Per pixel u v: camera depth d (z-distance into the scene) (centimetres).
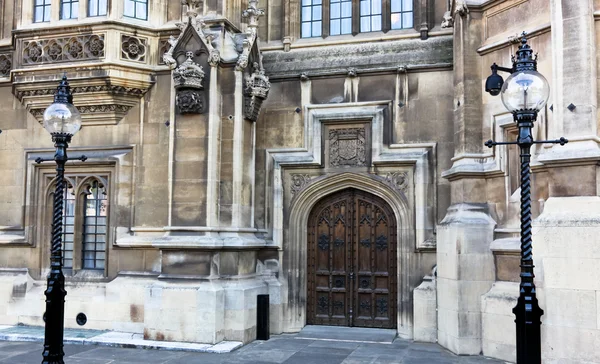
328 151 1132
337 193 1144
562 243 780
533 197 866
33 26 1149
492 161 948
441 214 1053
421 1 1118
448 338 960
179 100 1036
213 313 985
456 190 987
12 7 1224
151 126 1129
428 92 1081
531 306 569
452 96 1068
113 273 1128
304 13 1201
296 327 1120
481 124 971
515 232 900
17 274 1172
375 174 1100
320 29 1191
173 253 1031
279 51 1180
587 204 776
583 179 787
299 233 1141
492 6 963
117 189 1128
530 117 583
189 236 1020
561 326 773
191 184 1038
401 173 1088
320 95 1137
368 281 1120
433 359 898
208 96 1040
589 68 803
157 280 1033
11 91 1203
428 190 1063
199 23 1055
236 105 1054
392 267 1106
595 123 798
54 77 1121
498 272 922
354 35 1164
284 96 1152
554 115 827
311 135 1128
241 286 1022
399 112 1092
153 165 1122
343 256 1135
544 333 788
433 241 1050
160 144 1122
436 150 1066
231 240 1023
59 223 732
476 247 932
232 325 1010
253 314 1049
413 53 1098
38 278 1171
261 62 1127
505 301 883
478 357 905
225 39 1078
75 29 1116
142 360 896
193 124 1045
